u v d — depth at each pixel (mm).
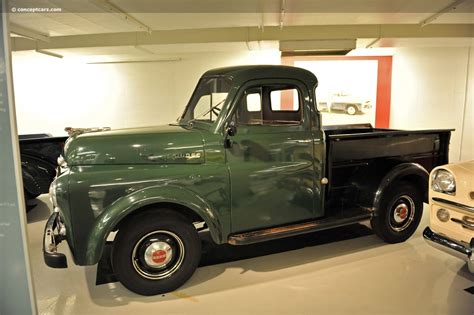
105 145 2449
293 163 2852
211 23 5508
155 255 2506
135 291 2512
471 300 2404
